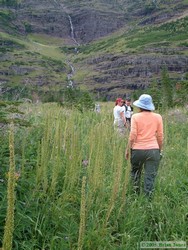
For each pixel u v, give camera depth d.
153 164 6.64
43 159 4.86
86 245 4.49
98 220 4.84
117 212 5.29
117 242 5.05
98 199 5.18
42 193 4.82
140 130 6.72
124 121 10.82
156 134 6.88
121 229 5.16
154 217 5.73
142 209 5.69
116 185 4.61
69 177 5.01
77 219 5.02
